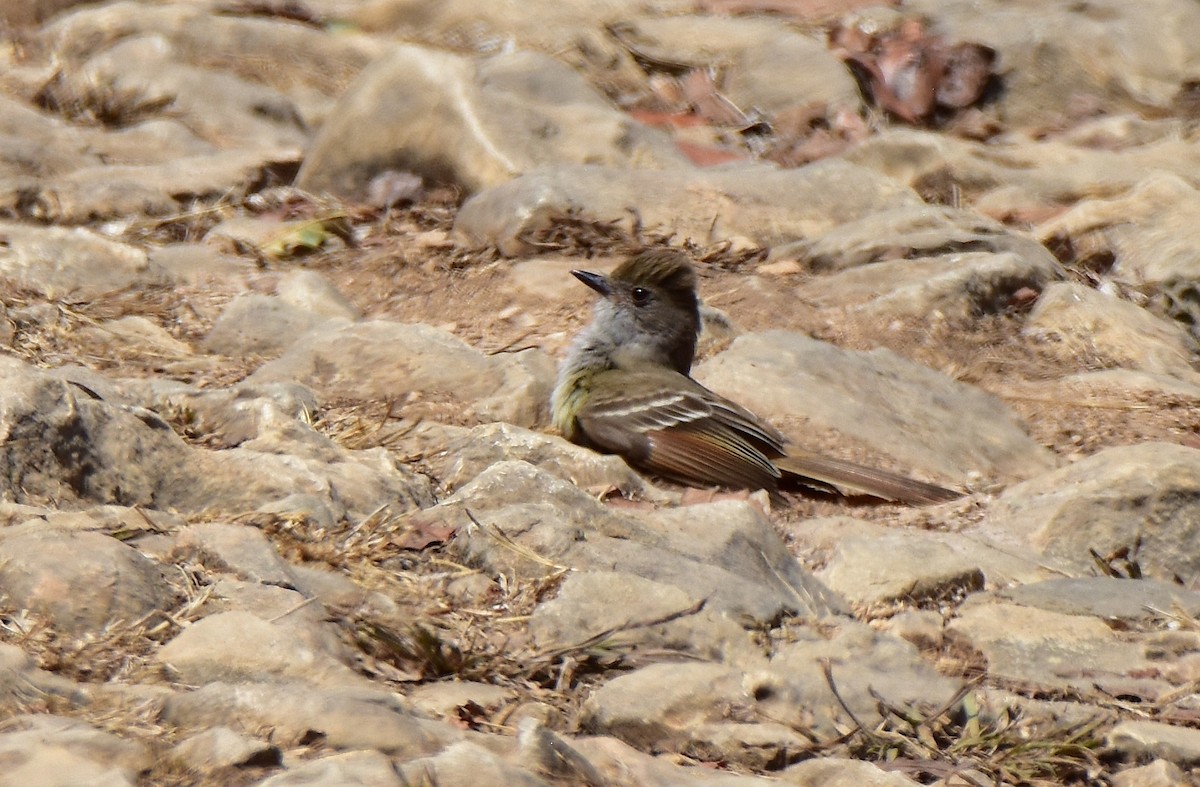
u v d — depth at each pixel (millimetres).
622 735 6961
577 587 7996
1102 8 26781
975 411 13695
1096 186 20422
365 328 12625
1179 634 8867
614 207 16781
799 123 23609
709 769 6711
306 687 6348
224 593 7234
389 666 7203
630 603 7941
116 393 10094
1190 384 14977
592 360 12656
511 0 25016
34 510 7660
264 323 13422
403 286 15672
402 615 7672
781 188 17672
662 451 11953
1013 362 15227
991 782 7004
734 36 25109
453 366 12359
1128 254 18391
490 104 18266
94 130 20344
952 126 24750
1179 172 21906
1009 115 25188
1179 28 26359
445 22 25047
